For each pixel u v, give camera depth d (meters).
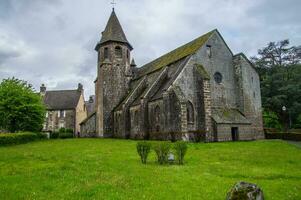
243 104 38.31
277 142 30.55
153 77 42.81
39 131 44.91
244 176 12.76
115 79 49.25
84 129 50.66
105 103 48.06
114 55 49.69
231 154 20.70
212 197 9.21
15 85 42.12
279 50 55.88
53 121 67.44
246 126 35.69
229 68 39.38
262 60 56.59
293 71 52.72
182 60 38.41
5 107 40.38
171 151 19.86
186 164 16.17
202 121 33.81
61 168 13.52
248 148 24.61
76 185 10.26
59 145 30.52
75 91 71.75
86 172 12.60
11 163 15.54
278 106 51.16
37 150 24.59
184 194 9.46
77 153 21.70
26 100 42.31
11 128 41.84
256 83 40.34
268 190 10.25
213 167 15.12
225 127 33.94
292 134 35.28
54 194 9.18
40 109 43.69
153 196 9.13
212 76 37.53
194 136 33.72
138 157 19.14
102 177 11.62
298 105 48.53
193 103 34.72
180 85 34.44
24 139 34.97
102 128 47.53
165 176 12.25
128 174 12.41
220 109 36.81
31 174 12.05
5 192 9.36
